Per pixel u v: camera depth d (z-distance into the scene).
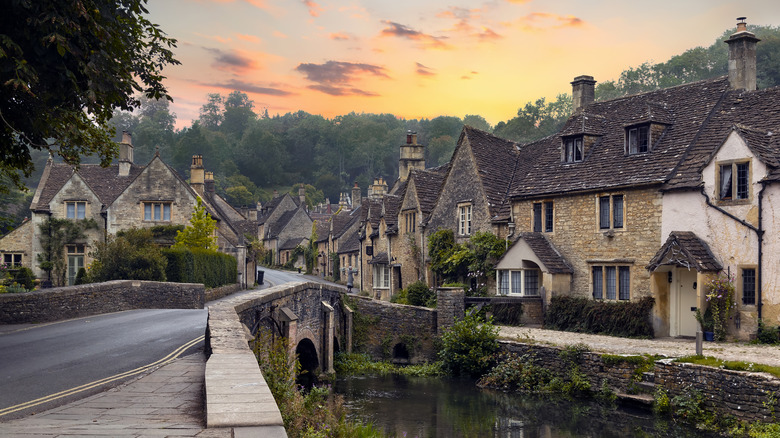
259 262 89.94
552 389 19.14
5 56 10.22
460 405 18.58
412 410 18.09
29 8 10.23
